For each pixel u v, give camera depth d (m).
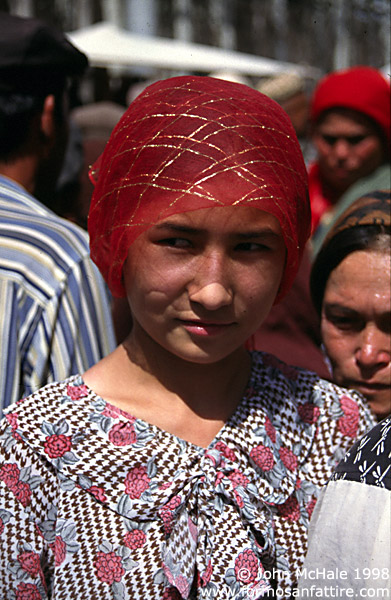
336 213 1.88
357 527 0.97
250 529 1.16
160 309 1.12
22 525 1.11
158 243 1.10
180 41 7.14
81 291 1.58
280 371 1.32
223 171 1.06
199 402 1.22
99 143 3.12
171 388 1.21
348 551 0.97
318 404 1.32
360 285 1.39
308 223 1.23
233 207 1.07
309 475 1.27
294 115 3.65
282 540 1.20
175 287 1.10
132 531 1.11
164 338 1.14
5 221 1.59
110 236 1.16
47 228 1.60
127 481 1.13
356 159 3.15
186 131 1.08
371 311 1.38
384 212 1.41
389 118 3.13
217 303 1.07
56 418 1.15
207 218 1.07
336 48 8.41
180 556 1.10
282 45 8.05
